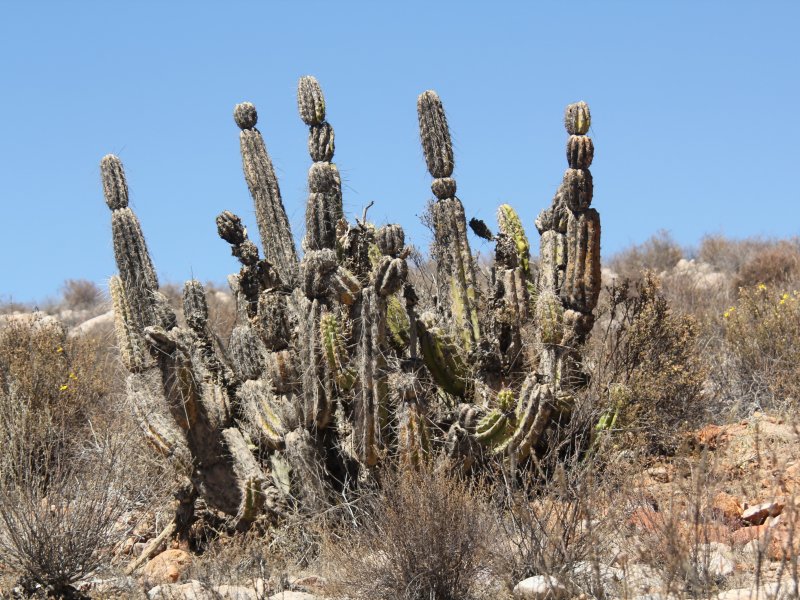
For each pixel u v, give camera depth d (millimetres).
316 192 8359
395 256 7949
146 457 8641
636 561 6391
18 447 8352
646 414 9141
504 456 7875
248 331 8758
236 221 9188
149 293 8797
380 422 7867
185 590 6918
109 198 8898
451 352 8539
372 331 7859
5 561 7285
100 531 7445
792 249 21797
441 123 9148
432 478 7031
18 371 10766
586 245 9000
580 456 8477
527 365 8898
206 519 8609
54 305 29203
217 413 8531
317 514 7906
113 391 11383
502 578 6469
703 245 25141
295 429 8289
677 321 9961
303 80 9602
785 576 6008
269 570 7238
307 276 8062
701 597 5738
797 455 8141
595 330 11398
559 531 6520
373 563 6707
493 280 9297
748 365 11031
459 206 9117
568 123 9023
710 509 6426
